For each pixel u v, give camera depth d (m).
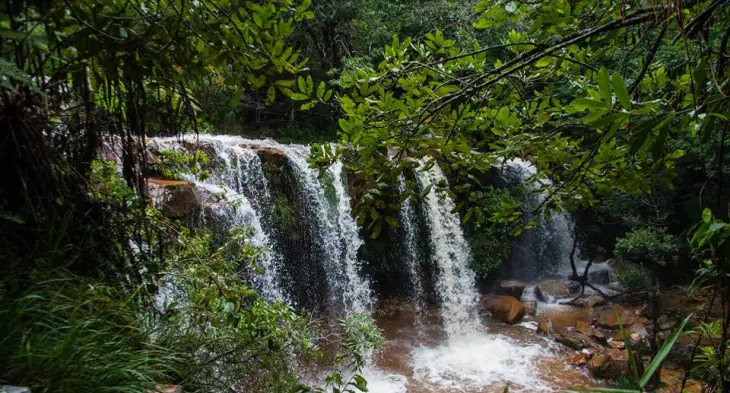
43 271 2.02
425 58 2.61
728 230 1.53
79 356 1.69
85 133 2.32
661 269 9.95
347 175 8.97
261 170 7.87
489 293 10.73
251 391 2.82
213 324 2.58
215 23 1.77
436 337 8.80
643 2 1.78
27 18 1.58
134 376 1.79
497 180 10.88
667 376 6.74
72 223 2.31
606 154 2.47
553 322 9.28
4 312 1.69
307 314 3.84
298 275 8.36
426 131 2.37
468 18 12.19
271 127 13.42
